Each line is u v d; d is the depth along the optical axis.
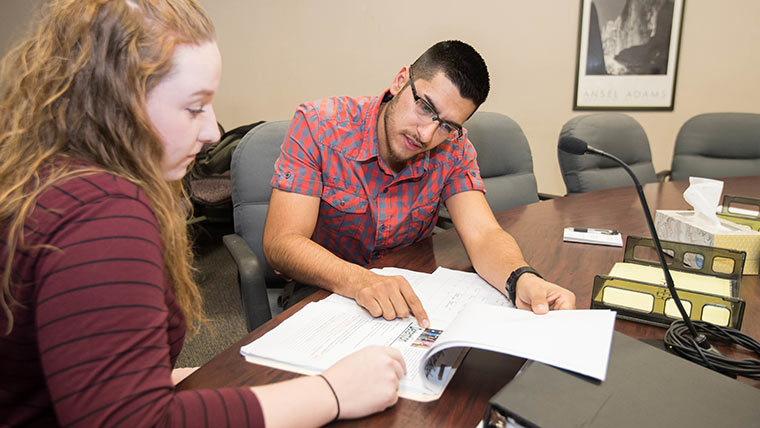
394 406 0.55
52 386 0.40
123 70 0.47
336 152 1.13
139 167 0.50
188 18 0.50
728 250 0.82
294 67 3.36
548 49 3.01
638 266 0.88
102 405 0.39
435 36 3.12
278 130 1.39
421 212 1.24
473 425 0.52
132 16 0.47
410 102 1.01
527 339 0.57
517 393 0.48
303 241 1.00
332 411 0.50
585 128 2.09
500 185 1.95
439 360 0.63
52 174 0.45
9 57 0.51
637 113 3.01
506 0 2.98
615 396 0.48
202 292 2.45
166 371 0.44
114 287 0.41
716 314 0.71
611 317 0.62
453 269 1.00
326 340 0.68
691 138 2.43
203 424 0.44
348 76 3.30
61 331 0.39
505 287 0.85
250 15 3.33
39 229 0.41
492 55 3.09
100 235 0.41
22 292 0.42
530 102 3.12
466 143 1.28
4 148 0.48
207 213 2.88
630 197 1.67
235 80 3.47
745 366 0.58
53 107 0.48
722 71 2.88
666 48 2.88
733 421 0.45
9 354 0.45
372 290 0.79
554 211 1.49
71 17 0.48
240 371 0.61
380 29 3.18
